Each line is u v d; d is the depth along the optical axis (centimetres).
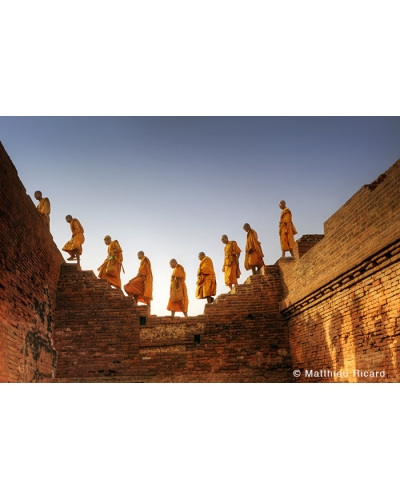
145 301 2106
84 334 1911
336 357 1559
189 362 1902
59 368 1880
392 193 1264
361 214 1415
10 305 1432
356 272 1413
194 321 1941
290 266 1903
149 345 1908
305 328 1791
